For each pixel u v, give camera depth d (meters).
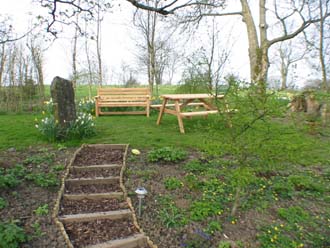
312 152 4.72
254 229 2.75
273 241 2.58
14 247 2.29
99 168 4.00
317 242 2.60
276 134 2.86
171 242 2.54
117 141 5.23
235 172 2.89
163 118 7.82
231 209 3.05
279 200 3.28
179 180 3.65
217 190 3.40
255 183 3.59
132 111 8.64
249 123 2.77
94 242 2.50
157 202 3.16
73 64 12.66
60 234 2.55
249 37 11.31
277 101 2.86
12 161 4.10
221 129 2.92
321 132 5.80
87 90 13.72
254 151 2.77
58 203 3.05
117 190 3.46
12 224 2.50
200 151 4.76
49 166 4.02
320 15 11.29
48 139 5.14
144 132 6.00
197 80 9.83
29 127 6.26
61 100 5.27
